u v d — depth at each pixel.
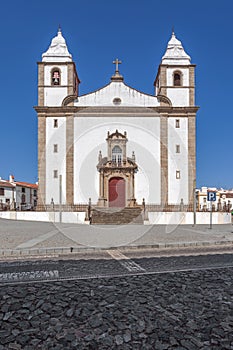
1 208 39.38
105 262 9.87
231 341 3.97
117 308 5.14
